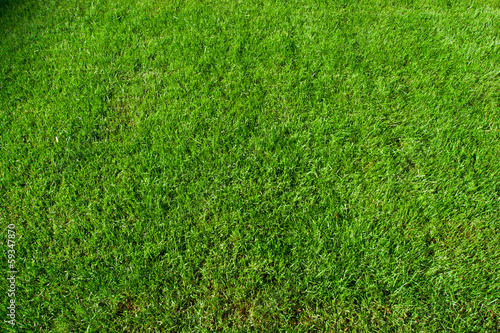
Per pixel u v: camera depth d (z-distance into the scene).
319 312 1.93
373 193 2.38
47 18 4.18
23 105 3.11
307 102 3.01
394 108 2.94
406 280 2.00
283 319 1.91
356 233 2.19
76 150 2.71
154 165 2.55
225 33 3.77
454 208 2.30
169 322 1.89
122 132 2.82
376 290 1.98
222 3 4.28
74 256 2.14
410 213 2.26
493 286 1.93
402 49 3.54
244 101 3.04
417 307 1.90
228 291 2.00
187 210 2.34
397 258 2.07
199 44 3.65
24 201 2.40
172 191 2.44
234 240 2.21
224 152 2.68
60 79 3.37
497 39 3.68
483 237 2.16
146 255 2.12
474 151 2.58
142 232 2.24
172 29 3.91
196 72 3.34
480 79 3.18
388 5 4.25
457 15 4.08
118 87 3.23
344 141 2.72
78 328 1.90
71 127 2.89
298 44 3.60
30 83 3.31
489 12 4.12
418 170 2.49
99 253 2.14
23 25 4.09
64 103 3.07
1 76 3.38
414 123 2.84
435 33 3.77
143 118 2.94
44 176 2.56
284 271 2.06
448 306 1.91
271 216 2.30
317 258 2.11
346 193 2.37
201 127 2.82
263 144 2.70
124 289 2.02
